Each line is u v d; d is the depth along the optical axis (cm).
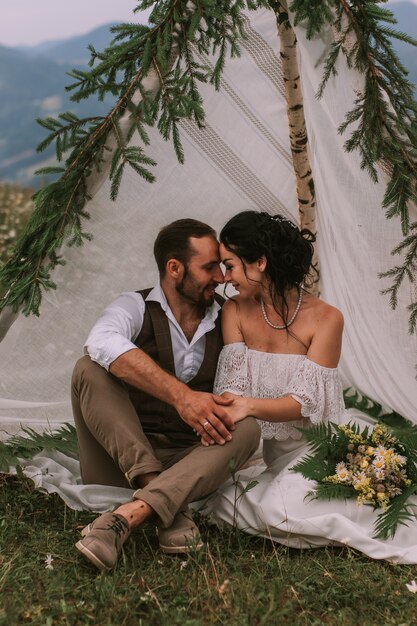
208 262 295
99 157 328
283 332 301
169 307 304
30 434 352
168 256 298
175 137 319
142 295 308
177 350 304
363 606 236
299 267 298
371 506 283
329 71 342
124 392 285
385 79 330
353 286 385
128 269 367
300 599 240
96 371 283
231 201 375
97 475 303
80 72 309
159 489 261
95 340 284
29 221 335
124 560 250
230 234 295
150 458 275
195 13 302
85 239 359
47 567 253
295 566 260
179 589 239
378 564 265
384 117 327
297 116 357
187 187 368
